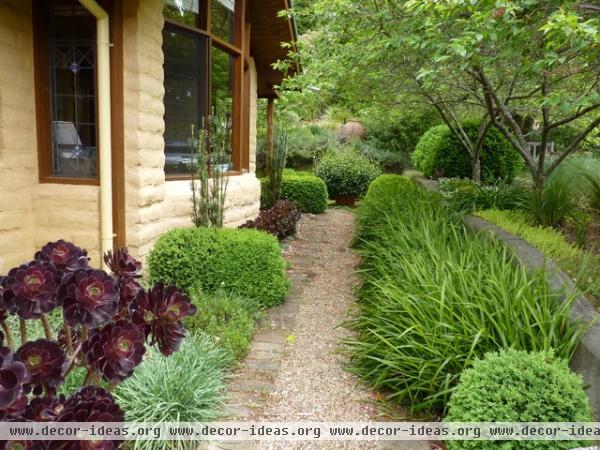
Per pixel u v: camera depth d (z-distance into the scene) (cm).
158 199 484
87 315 154
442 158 1035
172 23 512
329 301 468
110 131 431
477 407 215
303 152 1462
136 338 158
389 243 461
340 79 669
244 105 737
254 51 838
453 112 909
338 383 309
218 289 426
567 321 267
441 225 479
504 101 646
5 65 398
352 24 538
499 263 346
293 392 298
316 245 724
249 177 717
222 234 445
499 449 206
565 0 329
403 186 782
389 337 302
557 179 580
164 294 172
